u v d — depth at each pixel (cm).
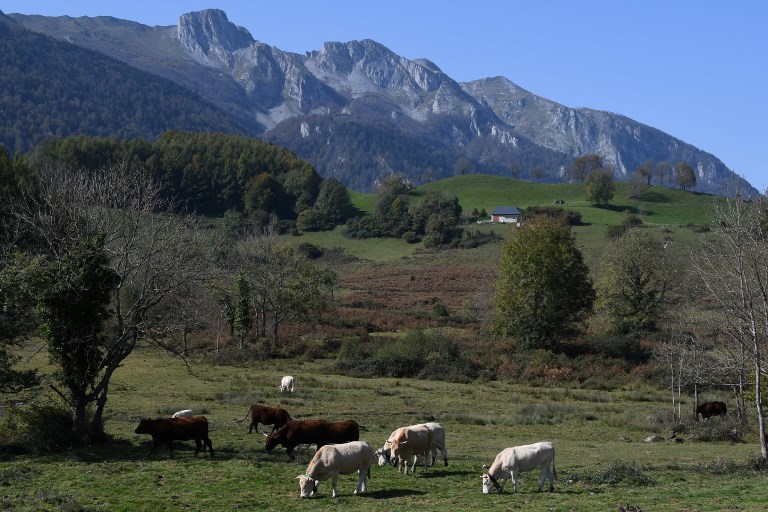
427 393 5369
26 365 5088
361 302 10431
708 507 1806
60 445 2747
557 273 7300
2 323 2777
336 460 2091
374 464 2644
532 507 1894
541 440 3553
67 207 3150
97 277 2864
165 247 3111
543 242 7431
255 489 2172
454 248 14962
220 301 7056
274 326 8188
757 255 2739
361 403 4706
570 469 2648
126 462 2533
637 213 17762
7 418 2786
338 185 18262
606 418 4309
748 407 4319
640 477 2350
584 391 5838
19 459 2533
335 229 17362
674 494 2064
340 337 7875
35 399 3300
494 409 4712
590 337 7519
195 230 4566
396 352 6544
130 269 3006
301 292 7700
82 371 2848
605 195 18738
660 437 3659
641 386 6091
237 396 4628
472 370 6456
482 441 3444
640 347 7225
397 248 15538
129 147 17500
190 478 2298
